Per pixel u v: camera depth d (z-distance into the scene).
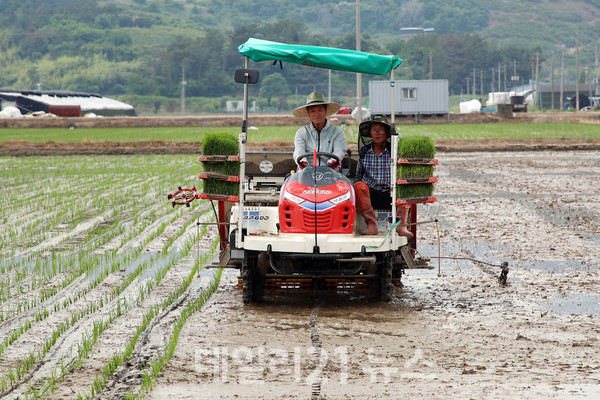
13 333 15.57
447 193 42.81
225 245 20.25
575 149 80.50
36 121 150.25
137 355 14.27
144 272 22.58
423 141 17.59
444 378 12.84
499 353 14.38
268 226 17.92
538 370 13.28
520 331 15.98
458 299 19.11
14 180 51.34
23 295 19.62
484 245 26.80
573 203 37.72
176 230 30.33
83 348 14.68
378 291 18.72
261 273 18.59
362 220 18.39
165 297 19.33
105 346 14.91
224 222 20.20
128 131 128.50
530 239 27.77
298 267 18.00
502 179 50.69
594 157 70.56
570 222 31.64
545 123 141.50
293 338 15.47
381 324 16.61
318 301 18.98
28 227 31.23
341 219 17.38
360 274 18.36
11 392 12.28
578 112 187.88
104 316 17.34
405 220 18.59
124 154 81.69
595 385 12.38
